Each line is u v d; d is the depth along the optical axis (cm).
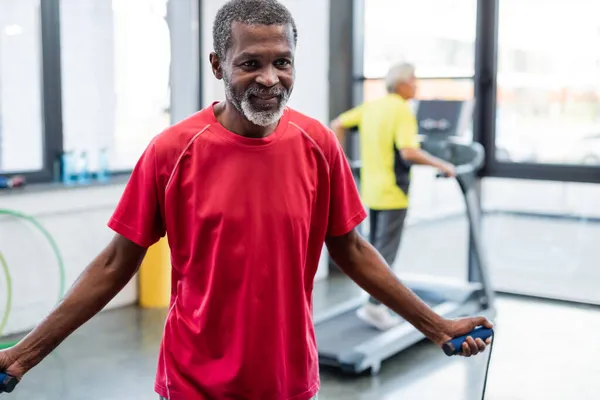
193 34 602
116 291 175
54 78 525
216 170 166
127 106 582
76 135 549
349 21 657
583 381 415
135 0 579
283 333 171
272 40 155
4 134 504
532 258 641
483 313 520
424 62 632
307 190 171
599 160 576
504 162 602
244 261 165
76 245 529
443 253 715
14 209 484
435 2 620
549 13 577
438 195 710
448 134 530
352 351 418
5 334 493
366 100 672
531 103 591
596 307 570
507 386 407
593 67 568
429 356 459
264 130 167
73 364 441
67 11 533
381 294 186
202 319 168
